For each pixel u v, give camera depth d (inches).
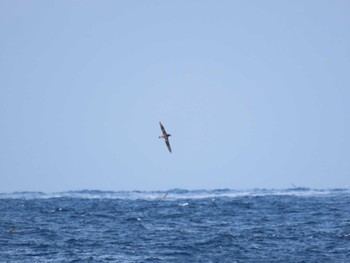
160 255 2527.1
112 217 3892.7
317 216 3695.9
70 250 2655.0
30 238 2992.1
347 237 2842.0
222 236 2906.0
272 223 3415.4
